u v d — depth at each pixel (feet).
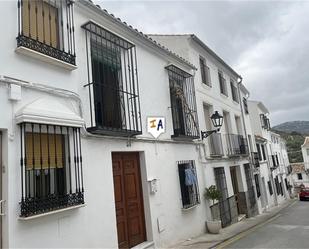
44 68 18.28
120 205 24.23
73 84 20.13
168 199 29.22
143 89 28.89
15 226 15.24
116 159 24.75
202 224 34.78
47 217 16.87
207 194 36.32
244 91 68.74
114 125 24.31
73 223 18.47
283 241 29.66
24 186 15.93
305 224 41.98
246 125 66.49
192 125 36.42
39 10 19.38
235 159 51.57
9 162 15.49
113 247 21.31
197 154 37.09
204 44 44.16
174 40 42.22
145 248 24.71
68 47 20.43
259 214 60.23
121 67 26.37
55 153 18.51
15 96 16.16
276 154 111.55
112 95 24.72
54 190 18.20
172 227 28.94
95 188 20.93
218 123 38.47
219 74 53.11
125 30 27.07
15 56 16.78
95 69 23.63
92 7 23.25
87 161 20.76
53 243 16.96
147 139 27.66
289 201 107.04
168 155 30.73
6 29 16.60
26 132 16.79
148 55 30.73
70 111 19.22
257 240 30.86
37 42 17.93
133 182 26.12
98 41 24.38
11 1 17.15
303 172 187.73
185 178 32.76
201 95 42.16
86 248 19.16
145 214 26.48
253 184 59.82
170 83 34.06
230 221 43.50
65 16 20.84
